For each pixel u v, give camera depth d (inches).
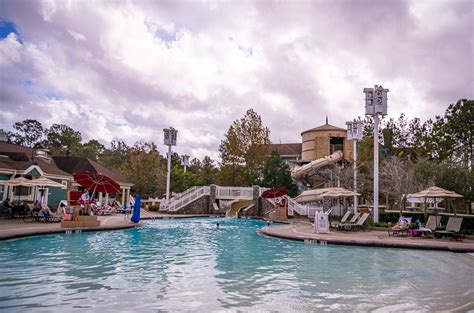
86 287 318.7
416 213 925.2
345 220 932.6
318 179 1889.8
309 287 335.0
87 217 751.1
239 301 286.2
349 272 406.3
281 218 1311.5
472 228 773.3
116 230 789.9
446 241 643.5
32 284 323.6
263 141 2037.4
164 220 1205.7
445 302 287.9
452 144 1582.2
